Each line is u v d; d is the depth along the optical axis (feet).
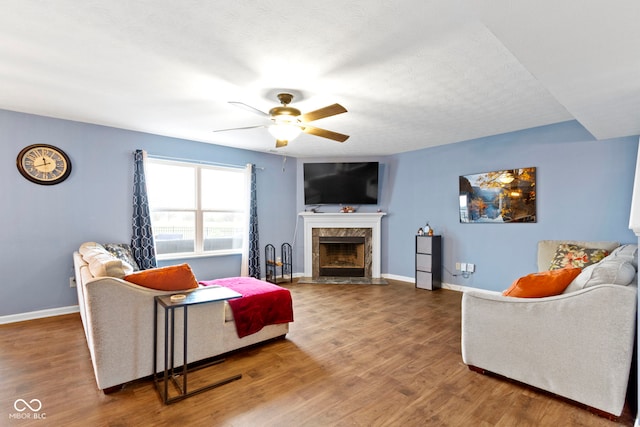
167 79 8.70
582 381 6.06
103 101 10.33
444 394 6.68
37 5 5.61
